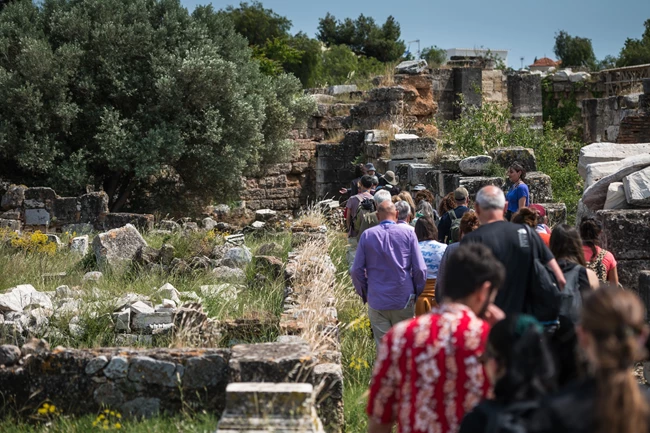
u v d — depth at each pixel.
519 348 2.95
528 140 17.17
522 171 10.34
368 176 12.33
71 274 10.14
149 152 19.50
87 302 8.05
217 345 6.93
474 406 3.03
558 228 5.25
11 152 18.98
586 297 2.77
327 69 45.62
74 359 5.25
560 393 2.75
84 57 20.23
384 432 3.61
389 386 3.46
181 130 20.70
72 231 16.41
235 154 21.09
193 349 5.29
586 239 6.41
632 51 46.75
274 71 37.69
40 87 19.22
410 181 15.84
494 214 4.81
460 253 3.54
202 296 8.77
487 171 13.46
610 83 30.94
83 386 5.22
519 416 2.80
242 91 21.39
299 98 25.30
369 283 6.87
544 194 12.57
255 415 4.14
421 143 18.64
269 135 24.00
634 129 17.88
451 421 3.28
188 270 10.03
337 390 5.06
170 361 5.18
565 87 31.23
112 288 9.00
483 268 3.47
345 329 7.83
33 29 19.98
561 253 5.18
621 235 7.62
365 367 6.92
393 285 6.74
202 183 21.47
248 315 7.33
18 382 5.25
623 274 7.62
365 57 54.78
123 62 20.53
